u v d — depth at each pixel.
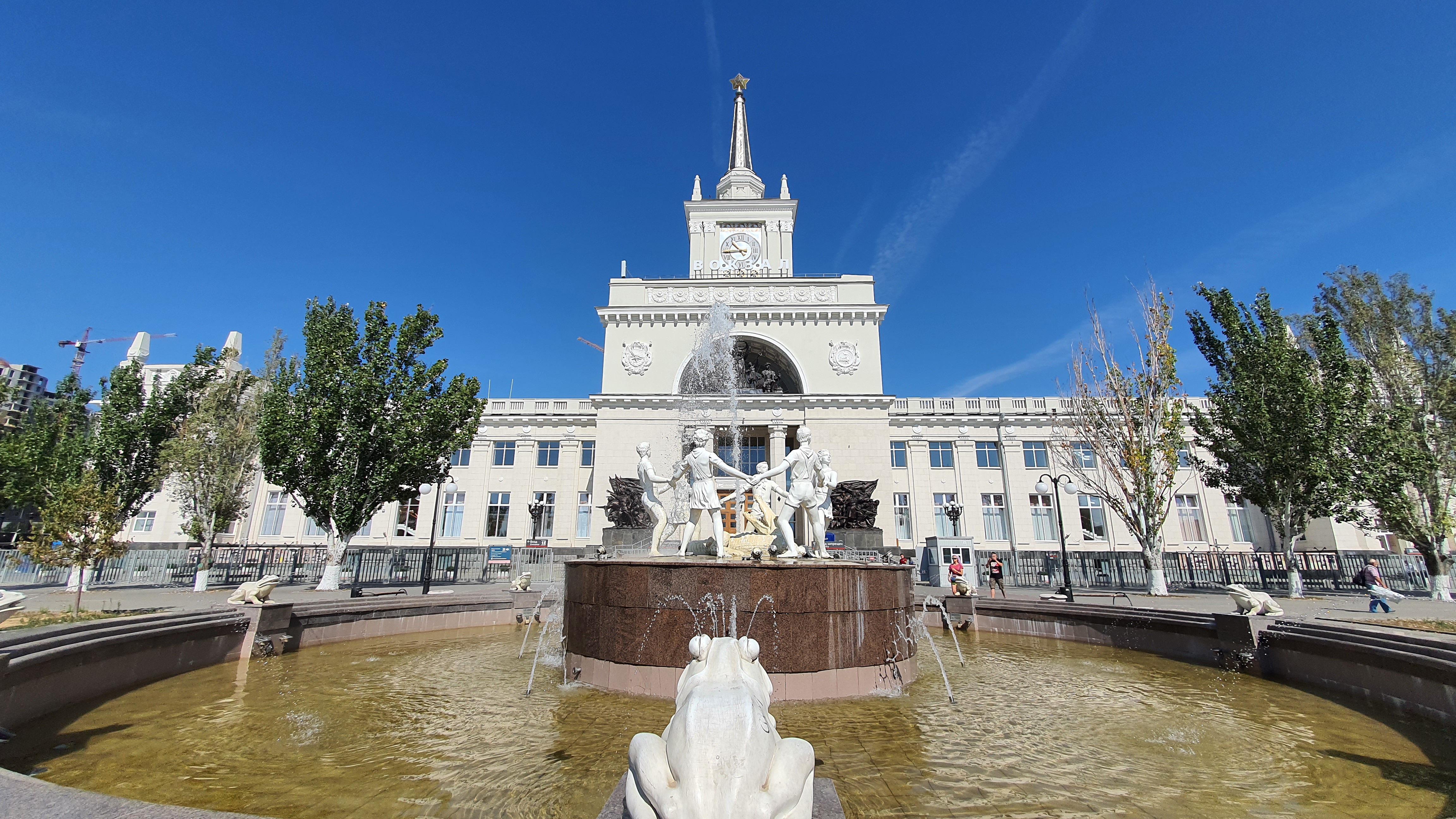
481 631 16.02
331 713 7.76
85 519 11.57
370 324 25.55
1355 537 37.59
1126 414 25.77
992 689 9.61
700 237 44.34
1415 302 26.95
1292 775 5.94
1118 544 39.66
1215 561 31.73
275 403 24.16
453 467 42.22
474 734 6.94
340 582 24.23
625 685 8.70
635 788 3.13
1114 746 6.78
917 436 42.47
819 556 11.82
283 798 5.17
